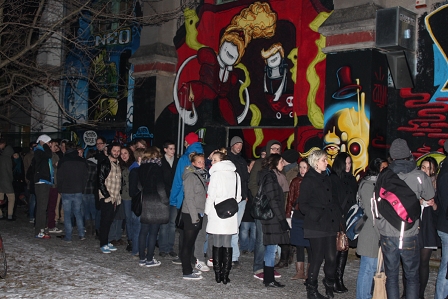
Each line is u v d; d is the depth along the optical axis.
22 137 17.16
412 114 9.60
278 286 6.92
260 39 12.13
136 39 14.91
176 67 13.73
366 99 9.49
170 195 8.19
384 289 5.64
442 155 9.13
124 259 8.38
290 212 7.32
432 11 9.36
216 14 13.11
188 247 7.16
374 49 9.52
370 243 5.80
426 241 6.06
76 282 6.71
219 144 12.94
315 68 10.81
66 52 14.49
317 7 10.80
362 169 9.50
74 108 16.41
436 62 9.30
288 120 11.56
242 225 9.00
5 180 12.45
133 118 14.07
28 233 10.76
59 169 9.73
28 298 5.97
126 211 9.09
